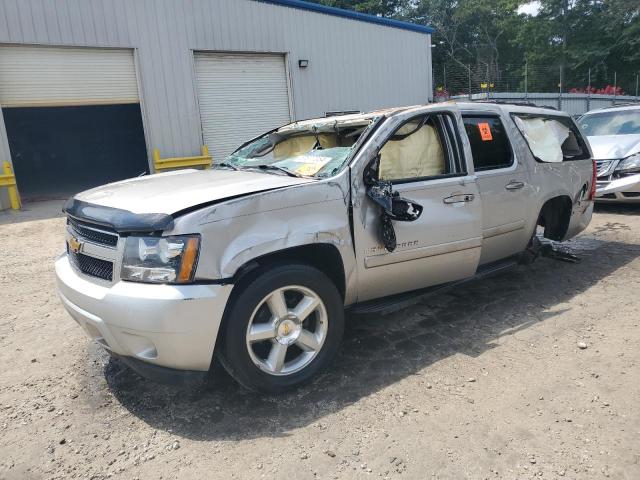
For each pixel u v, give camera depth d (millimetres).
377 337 4016
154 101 13070
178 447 2744
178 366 2828
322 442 2732
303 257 3373
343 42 16391
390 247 3443
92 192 3604
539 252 5141
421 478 2438
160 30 12922
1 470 2623
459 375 3383
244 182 3352
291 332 3174
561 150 5262
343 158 3479
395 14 38812
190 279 2746
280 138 4664
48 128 22219
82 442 2828
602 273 5410
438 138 4047
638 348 3680
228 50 14023
